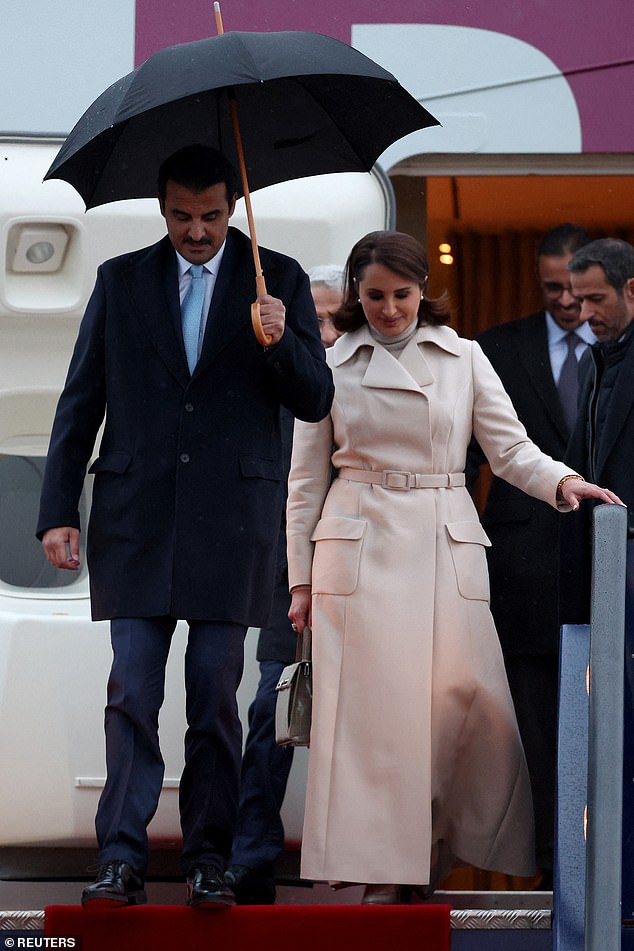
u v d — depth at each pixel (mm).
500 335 21734
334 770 15492
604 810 12977
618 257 17500
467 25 19906
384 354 16141
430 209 24312
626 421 17469
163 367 14570
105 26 19703
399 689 15562
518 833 15953
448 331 16516
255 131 15656
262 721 16938
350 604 15758
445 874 16719
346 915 14172
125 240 19344
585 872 13445
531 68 19938
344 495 16078
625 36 19938
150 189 15523
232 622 14234
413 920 14266
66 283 19531
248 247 15000
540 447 21250
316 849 15328
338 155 15938
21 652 18016
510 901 17078
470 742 15984
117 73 19672
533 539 20109
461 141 19922
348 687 15641
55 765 17953
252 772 16859
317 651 15742
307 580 16078
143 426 14484
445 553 15922
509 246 25516
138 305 14703
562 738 14547
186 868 14062
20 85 19609
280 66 14156
